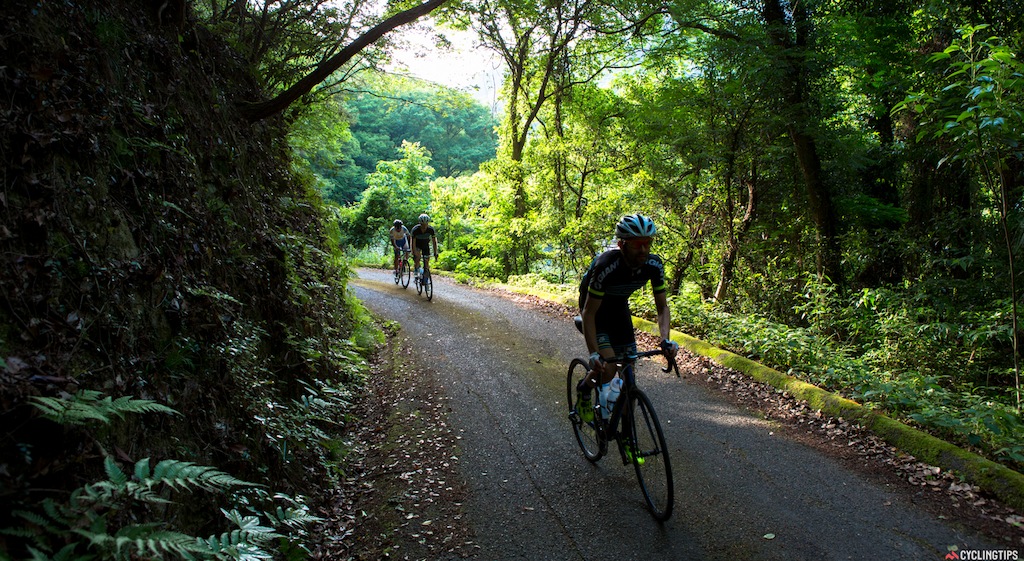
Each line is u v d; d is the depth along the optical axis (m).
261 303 4.92
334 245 8.72
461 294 13.27
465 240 21.77
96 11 3.71
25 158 2.59
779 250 11.82
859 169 10.75
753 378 5.95
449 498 3.98
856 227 10.62
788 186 11.56
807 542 3.24
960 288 8.35
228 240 4.62
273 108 6.16
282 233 6.08
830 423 4.80
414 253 12.65
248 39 7.92
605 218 12.77
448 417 5.51
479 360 7.44
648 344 7.70
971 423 4.32
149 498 2.20
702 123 11.44
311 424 4.82
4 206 2.42
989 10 8.44
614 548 3.31
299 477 3.97
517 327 9.27
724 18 11.03
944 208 10.59
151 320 3.16
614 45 16.34
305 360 5.29
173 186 3.94
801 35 10.07
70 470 2.21
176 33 4.98
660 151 13.08
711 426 4.97
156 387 2.96
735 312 11.09
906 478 3.87
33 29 2.94
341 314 7.79
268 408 4.02
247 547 2.57
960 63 5.07
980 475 3.67
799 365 6.07
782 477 4.00
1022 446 3.88
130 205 3.35
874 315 8.66
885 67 10.58
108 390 2.60
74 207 2.83
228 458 3.32
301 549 3.21
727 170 10.97
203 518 2.93
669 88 11.75
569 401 4.89
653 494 3.61
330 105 11.77
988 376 7.32
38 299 2.42
